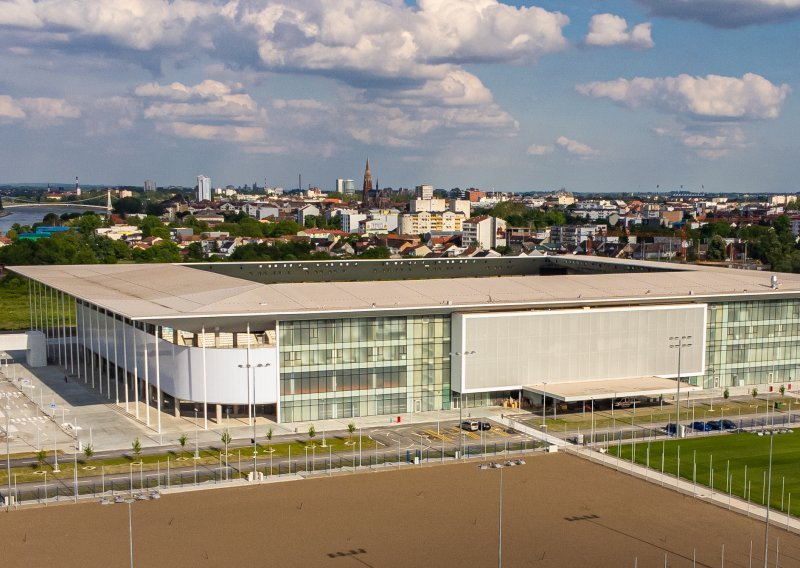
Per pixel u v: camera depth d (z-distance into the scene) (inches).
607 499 3614.7
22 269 6973.4
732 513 3464.6
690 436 4616.1
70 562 2938.0
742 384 5959.6
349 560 2974.9
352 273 7381.9
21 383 5846.5
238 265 7130.9
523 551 3065.9
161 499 3599.9
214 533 3216.0
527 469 4028.1
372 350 5024.6
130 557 2893.7
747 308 5915.4
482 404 5290.4
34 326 7598.4
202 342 4845.0
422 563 2955.2
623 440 4544.8
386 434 4648.1
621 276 6215.6
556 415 5064.0
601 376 5433.1
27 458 4190.5
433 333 5152.6
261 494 3663.9
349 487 3764.8
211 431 4675.2
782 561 2992.1
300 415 4906.5
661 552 3065.9
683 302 5713.6
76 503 3533.5
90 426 4776.1
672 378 5639.8
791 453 4298.7
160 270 6579.7
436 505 3533.5
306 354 4881.9
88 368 6353.3
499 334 5152.6
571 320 5305.1
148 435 4594.0
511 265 7829.7
